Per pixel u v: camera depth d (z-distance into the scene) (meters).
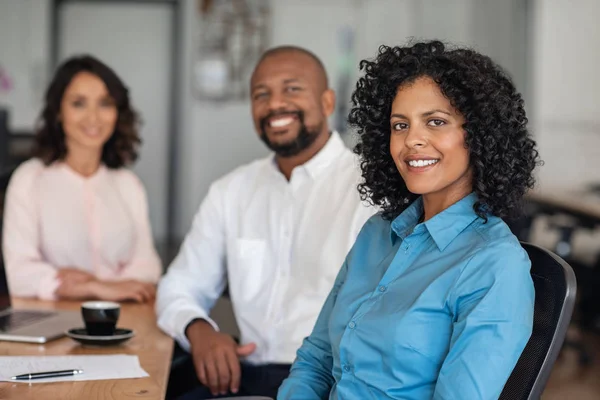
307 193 2.25
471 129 1.40
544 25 6.75
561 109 6.66
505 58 7.36
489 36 7.64
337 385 1.45
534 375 1.27
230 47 7.87
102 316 1.85
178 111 7.89
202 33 7.84
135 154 2.92
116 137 2.85
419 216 1.55
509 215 1.43
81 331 1.90
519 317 1.27
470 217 1.42
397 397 1.35
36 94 7.59
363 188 1.65
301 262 2.21
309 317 2.17
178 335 2.12
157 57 7.89
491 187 1.40
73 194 2.73
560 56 6.68
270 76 2.31
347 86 7.96
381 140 1.58
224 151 7.98
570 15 6.64
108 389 1.47
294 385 1.62
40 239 2.69
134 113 2.88
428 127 1.42
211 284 2.39
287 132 2.29
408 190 1.60
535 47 6.82
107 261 2.76
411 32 7.98
